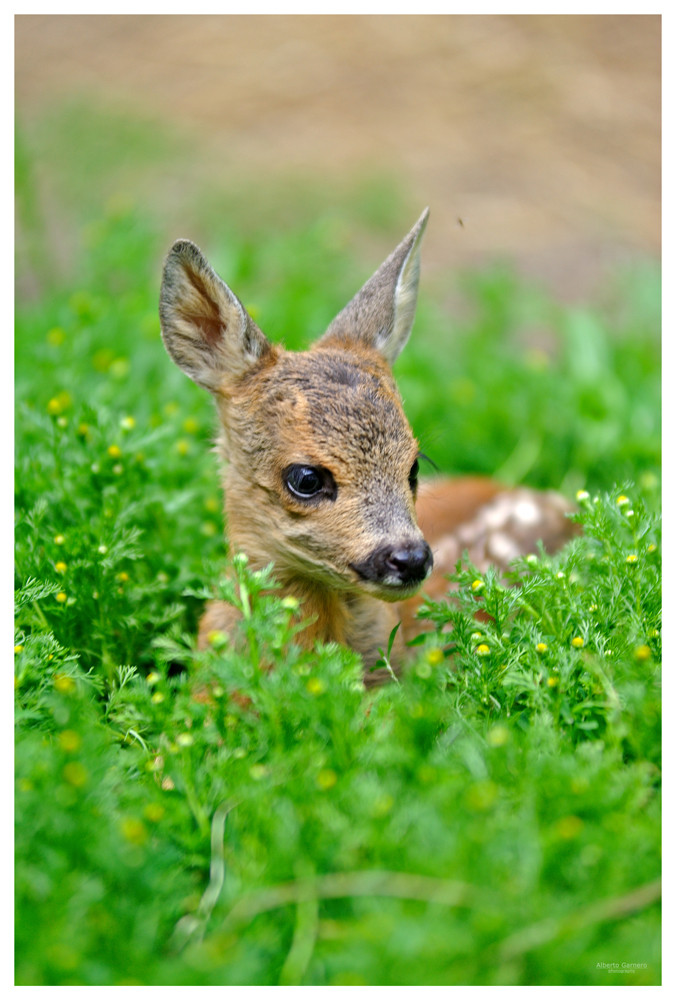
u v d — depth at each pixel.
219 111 26.41
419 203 23.39
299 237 19.59
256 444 10.30
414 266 11.80
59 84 27.25
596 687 8.18
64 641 10.05
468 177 24.50
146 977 6.15
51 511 11.33
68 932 6.25
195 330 10.92
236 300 10.53
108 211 20.33
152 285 18.34
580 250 22.36
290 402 10.09
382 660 9.59
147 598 10.75
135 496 11.49
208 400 13.78
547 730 7.70
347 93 27.28
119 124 25.28
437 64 28.30
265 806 7.07
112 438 11.67
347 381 10.20
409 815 6.85
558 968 6.14
